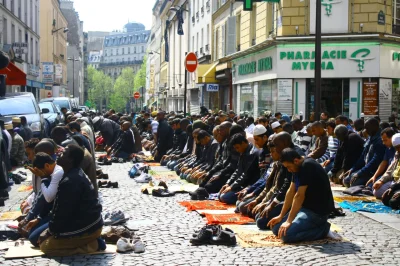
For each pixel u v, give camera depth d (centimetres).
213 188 1094
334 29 2186
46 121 2273
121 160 1858
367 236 760
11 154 1591
